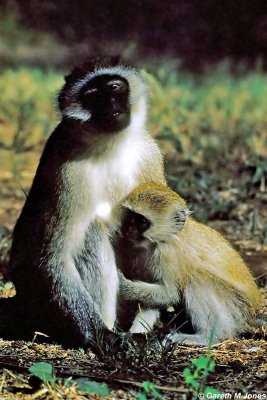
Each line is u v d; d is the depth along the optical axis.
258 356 10.60
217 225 17.08
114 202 11.98
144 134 12.28
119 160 11.91
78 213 11.56
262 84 31.25
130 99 11.98
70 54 33.91
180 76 32.47
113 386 9.47
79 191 11.55
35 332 11.33
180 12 34.41
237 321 11.88
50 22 36.97
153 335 10.88
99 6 34.16
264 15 34.91
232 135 23.83
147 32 33.91
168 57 33.47
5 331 11.78
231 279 12.05
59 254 11.50
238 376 9.86
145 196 11.89
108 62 12.28
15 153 22.58
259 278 13.87
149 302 11.84
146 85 12.29
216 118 26.81
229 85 31.30
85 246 11.65
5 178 20.97
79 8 34.59
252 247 15.71
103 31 33.91
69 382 9.38
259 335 11.79
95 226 11.66
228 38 34.88
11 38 37.47
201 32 34.53
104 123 11.60
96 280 11.62
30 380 9.59
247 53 34.88
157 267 11.95
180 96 28.64
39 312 11.73
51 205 11.58
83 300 11.40
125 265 12.30
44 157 11.91
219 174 19.47
